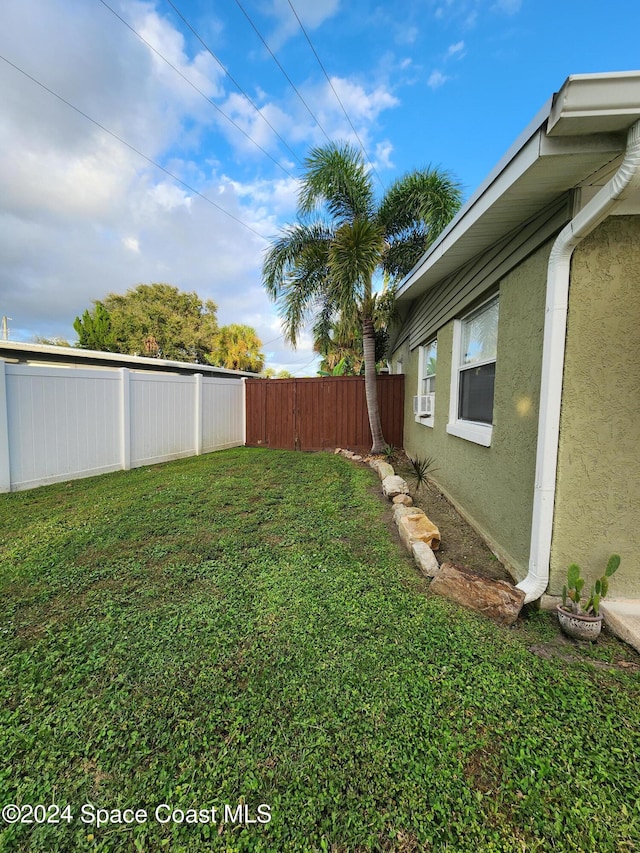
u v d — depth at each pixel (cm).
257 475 655
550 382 246
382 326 912
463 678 192
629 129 179
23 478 561
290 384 1005
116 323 2356
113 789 141
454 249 369
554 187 231
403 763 149
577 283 238
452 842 123
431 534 345
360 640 222
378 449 838
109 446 687
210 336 2759
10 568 313
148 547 356
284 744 157
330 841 124
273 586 284
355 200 753
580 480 250
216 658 208
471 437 403
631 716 171
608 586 246
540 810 132
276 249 789
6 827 129
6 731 164
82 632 231
